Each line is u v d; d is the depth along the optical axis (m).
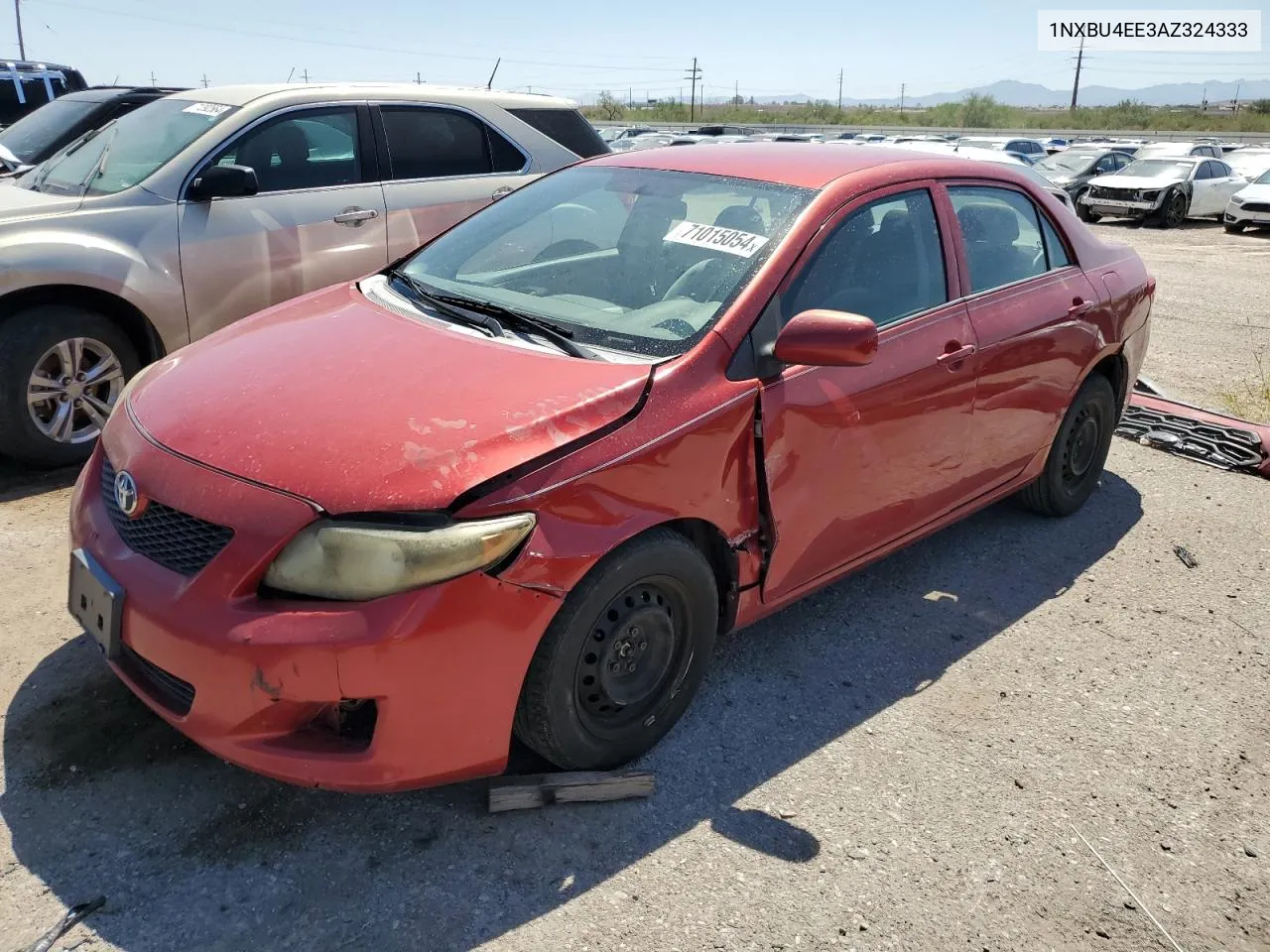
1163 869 2.62
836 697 3.26
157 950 2.16
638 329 2.94
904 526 3.64
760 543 3.00
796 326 2.78
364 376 2.67
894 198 3.50
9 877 2.32
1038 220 4.25
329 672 2.20
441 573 2.23
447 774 2.40
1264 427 5.80
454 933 2.25
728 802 2.73
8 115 11.34
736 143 4.07
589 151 6.79
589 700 2.65
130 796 2.60
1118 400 4.84
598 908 2.34
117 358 4.81
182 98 5.67
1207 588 4.17
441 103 6.02
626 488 2.54
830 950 2.28
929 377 3.42
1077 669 3.52
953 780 2.89
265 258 5.19
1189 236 18.56
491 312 3.11
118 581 2.43
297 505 2.27
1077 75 88.75
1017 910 2.45
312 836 2.51
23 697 2.96
